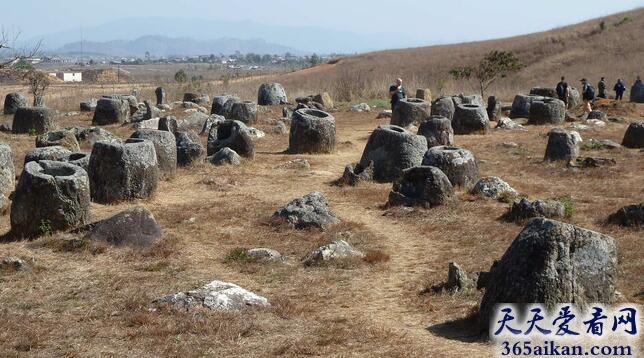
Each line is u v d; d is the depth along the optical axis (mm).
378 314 10844
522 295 9461
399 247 14797
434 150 20125
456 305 10984
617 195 19531
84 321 10430
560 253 9539
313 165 24344
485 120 32438
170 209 17688
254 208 17812
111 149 18297
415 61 88312
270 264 13359
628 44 75938
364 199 19109
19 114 31906
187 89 55375
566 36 84688
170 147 21422
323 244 14625
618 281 11742
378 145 21875
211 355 9133
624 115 38656
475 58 82500
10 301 11336
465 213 17094
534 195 19547
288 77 86062
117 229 14453
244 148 24641
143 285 12141
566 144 24625
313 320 10508
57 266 13172
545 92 43062
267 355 9133
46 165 16438
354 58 101625
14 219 15305
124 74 107750
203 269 13117
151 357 9086
